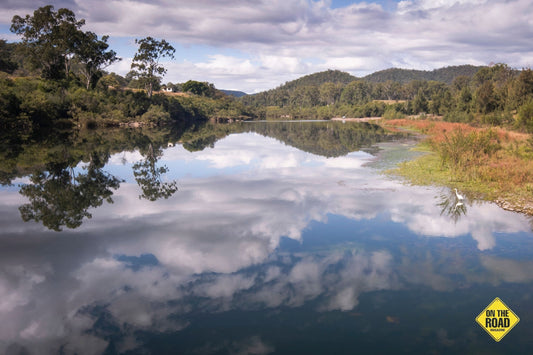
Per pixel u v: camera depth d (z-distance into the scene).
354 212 13.64
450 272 8.85
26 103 46.84
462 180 18.25
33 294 8.07
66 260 9.84
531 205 13.95
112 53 74.94
